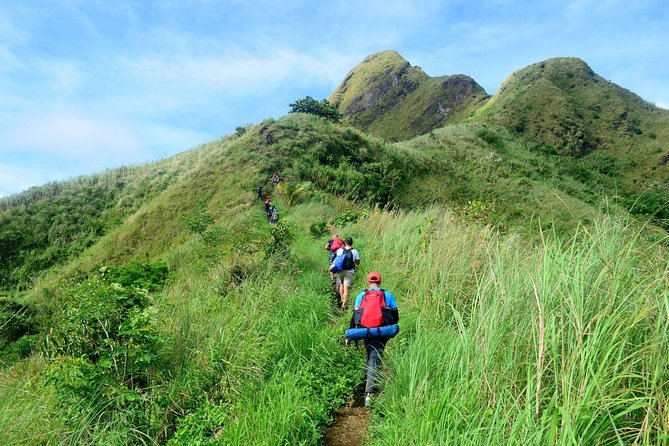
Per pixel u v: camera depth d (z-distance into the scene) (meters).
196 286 7.85
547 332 2.84
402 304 6.46
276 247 10.09
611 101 91.19
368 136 45.22
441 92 151.00
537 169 53.75
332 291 8.42
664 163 69.50
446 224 8.84
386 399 3.97
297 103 57.28
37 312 8.59
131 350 4.31
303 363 4.95
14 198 38.97
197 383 4.43
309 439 3.57
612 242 3.24
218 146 43.25
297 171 30.81
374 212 15.15
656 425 2.22
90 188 41.25
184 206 30.62
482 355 3.12
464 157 53.28
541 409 2.63
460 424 2.85
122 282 9.81
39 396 4.04
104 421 3.71
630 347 2.58
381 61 189.75
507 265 4.59
